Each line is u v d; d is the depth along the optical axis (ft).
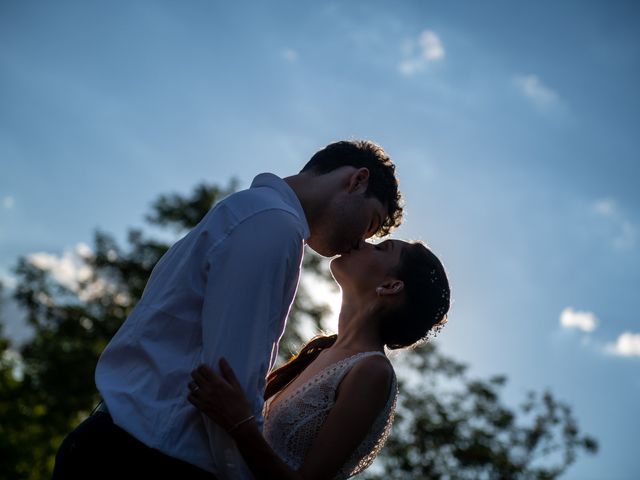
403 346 9.92
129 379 7.30
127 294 75.46
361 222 8.74
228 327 7.07
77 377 71.26
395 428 64.80
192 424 7.13
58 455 7.28
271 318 7.25
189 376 7.23
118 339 7.51
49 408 73.51
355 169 8.73
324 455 8.24
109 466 7.05
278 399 9.32
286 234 7.44
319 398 8.71
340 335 9.73
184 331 7.36
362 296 9.65
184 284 7.39
